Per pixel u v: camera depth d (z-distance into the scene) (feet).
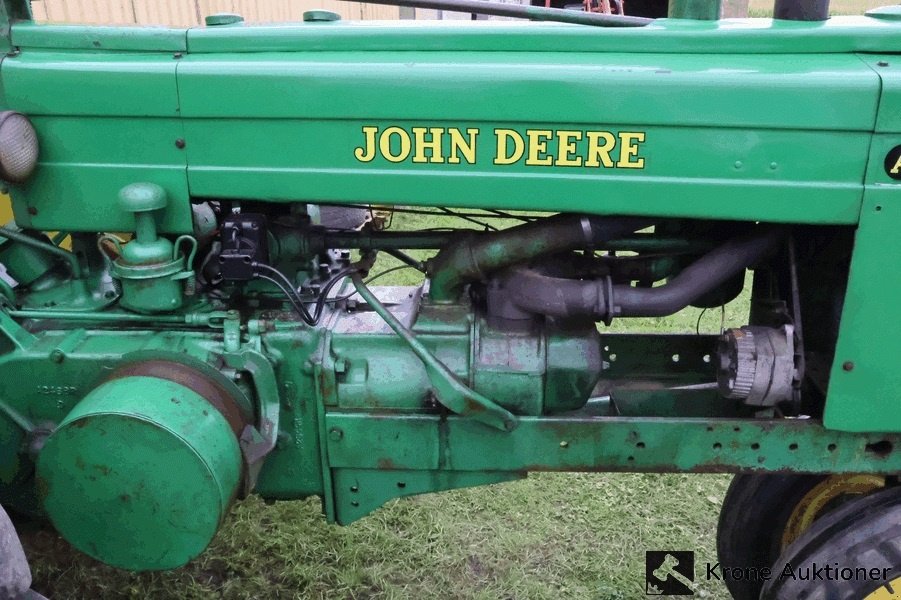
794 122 5.24
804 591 5.77
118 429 5.39
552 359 6.16
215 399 5.85
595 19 5.96
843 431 5.86
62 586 7.87
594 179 5.51
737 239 6.04
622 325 13.43
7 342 6.20
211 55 5.83
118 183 5.92
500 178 5.59
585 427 6.06
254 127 5.70
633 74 5.30
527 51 5.75
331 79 5.53
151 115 5.73
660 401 7.04
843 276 5.89
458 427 6.16
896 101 5.13
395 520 9.01
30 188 6.00
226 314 6.24
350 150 5.68
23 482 6.46
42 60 5.77
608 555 8.55
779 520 7.26
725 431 5.98
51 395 6.22
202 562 8.32
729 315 13.79
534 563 8.43
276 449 6.41
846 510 5.96
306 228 6.45
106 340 6.29
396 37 5.79
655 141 5.40
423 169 5.66
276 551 8.45
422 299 6.62
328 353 6.17
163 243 5.94
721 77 5.24
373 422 6.20
